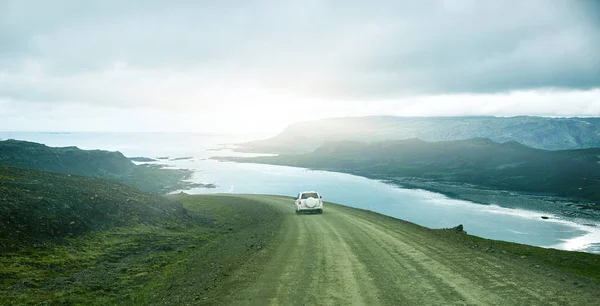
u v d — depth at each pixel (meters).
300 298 7.42
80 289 11.04
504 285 7.82
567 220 79.12
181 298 8.48
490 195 122.62
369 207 95.44
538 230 68.94
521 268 9.38
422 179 178.88
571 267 10.55
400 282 8.34
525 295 7.09
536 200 110.56
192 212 37.06
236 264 11.24
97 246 16.55
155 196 33.00
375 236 15.60
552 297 6.93
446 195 121.62
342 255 11.67
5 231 14.09
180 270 13.06
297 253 12.26
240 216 36.81
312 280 8.77
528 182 152.00
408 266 9.88
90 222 18.89
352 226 19.59
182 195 63.94
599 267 10.60
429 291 7.57
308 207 29.69
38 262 12.94
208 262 13.38
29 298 9.80
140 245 18.20
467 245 13.05
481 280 8.27
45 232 15.57
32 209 16.58
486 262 10.15
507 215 85.06
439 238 14.86
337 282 8.53
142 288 11.30
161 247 18.19
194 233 23.91
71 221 17.58
